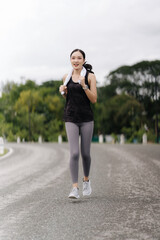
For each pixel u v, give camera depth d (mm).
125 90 57062
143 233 3465
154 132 51188
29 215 4262
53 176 8055
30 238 3363
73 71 5289
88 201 5031
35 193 5789
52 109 67188
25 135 63594
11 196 5543
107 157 13078
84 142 5281
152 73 55781
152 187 6203
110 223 3834
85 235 3416
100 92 61531
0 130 65062
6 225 3838
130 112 51750
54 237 3371
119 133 56000
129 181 6961
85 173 5410
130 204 4789
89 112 5238
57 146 26156
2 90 87375
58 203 4926
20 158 14594
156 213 4266
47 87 71375
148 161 11141
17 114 66312
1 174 8688
